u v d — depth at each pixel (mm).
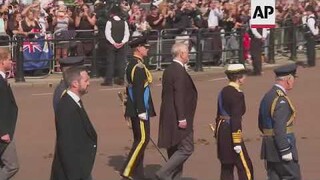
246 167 30828
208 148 44406
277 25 90938
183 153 33281
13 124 30906
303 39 92625
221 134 30797
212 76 77625
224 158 30797
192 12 81438
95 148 25016
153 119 53969
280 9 94250
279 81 29078
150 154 42906
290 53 90875
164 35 77875
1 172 31281
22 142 46156
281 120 28406
